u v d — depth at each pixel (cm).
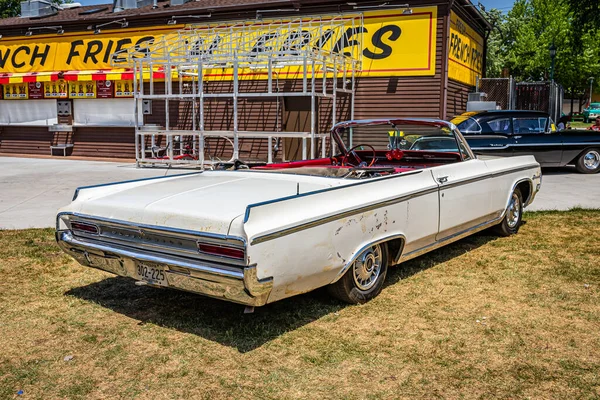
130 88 1762
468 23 1597
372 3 1437
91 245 400
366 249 407
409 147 602
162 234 360
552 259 549
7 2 3700
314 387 306
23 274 514
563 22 3641
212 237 333
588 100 5219
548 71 3869
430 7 1379
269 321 397
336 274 391
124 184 460
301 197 357
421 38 1395
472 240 630
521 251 581
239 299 335
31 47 1889
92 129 1844
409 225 449
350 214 388
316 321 397
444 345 355
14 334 380
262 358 341
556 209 809
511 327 382
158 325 395
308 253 358
